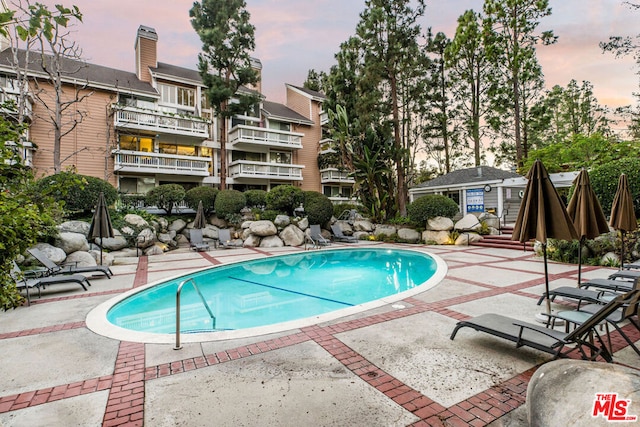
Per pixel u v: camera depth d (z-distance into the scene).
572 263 9.52
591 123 36.31
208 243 17.00
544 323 4.58
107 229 9.50
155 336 4.42
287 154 30.62
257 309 6.79
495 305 5.54
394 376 3.21
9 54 19.03
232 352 3.85
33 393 3.02
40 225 2.21
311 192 19.05
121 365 3.57
